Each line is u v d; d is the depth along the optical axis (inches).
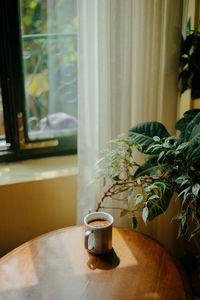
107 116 51.9
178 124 47.9
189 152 39.9
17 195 56.8
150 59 51.8
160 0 48.5
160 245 41.7
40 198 58.5
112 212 55.3
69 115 67.2
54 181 58.1
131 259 38.6
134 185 42.5
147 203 40.5
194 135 39.7
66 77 65.3
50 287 34.1
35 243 42.3
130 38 48.3
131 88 51.1
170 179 41.8
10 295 33.1
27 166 62.8
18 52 59.2
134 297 32.4
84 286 34.1
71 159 66.1
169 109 54.7
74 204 61.1
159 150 41.9
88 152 54.7
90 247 39.0
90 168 55.1
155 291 33.3
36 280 35.2
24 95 61.9
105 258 38.9
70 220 62.1
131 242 42.4
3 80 59.7
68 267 37.2
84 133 53.7
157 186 38.2
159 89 54.7
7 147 64.1
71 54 64.4
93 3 47.4
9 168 61.9
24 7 58.7
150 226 59.8
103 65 49.6
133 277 35.4
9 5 56.1
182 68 55.0
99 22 46.9
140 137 43.9
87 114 52.9
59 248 41.1
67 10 61.6
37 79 63.7
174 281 34.8
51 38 62.5
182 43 53.6
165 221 60.7
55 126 67.1
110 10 46.5
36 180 57.0
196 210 39.8
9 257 39.3
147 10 48.9
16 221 58.6
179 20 50.3
